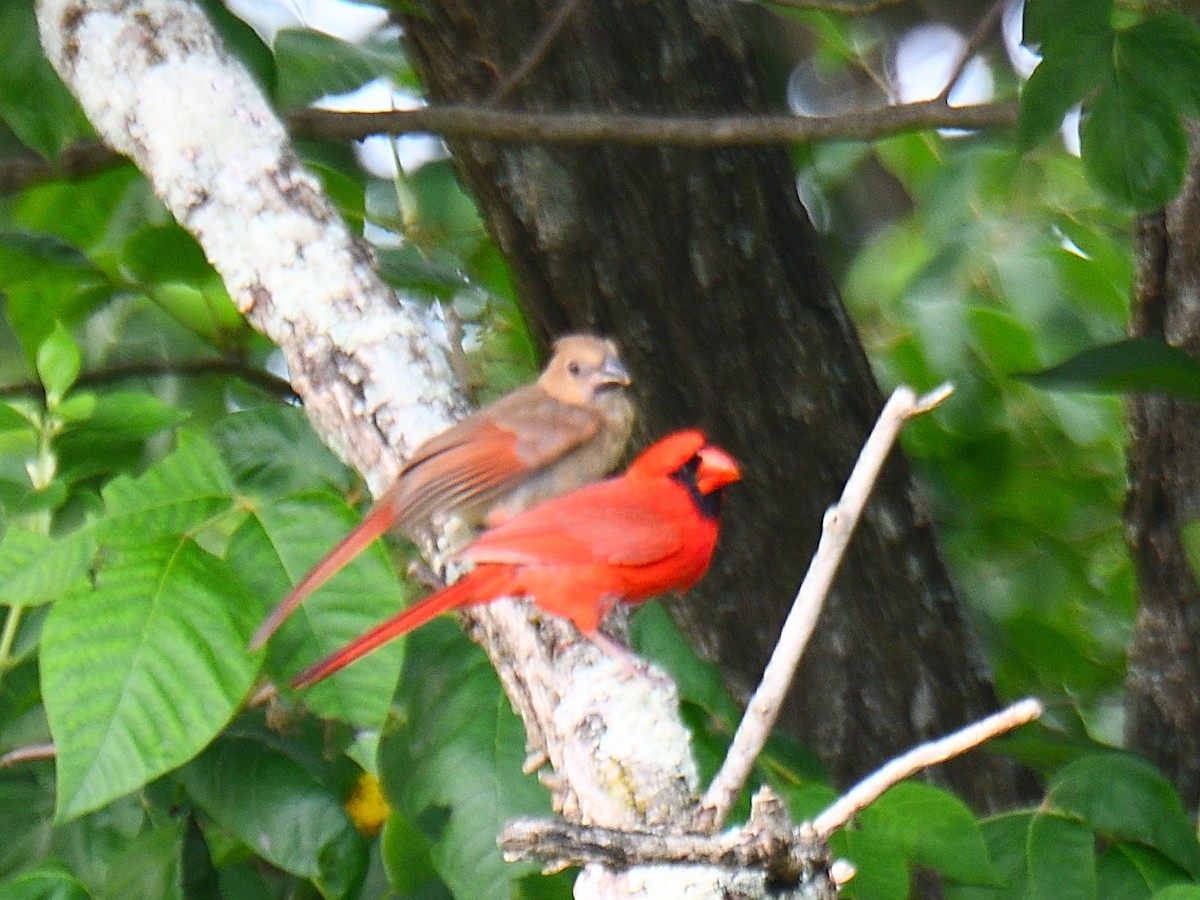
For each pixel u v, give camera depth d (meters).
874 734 11.37
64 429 7.85
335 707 6.82
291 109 9.88
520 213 11.17
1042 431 12.53
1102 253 12.47
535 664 7.28
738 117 10.24
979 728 5.73
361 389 7.94
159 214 11.42
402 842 8.08
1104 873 7.73
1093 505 12.71
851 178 16.14
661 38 11.34
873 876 7.16
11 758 7.71
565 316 11.45
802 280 11.47
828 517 5.74
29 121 8.38
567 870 7.79
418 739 7.54
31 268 10.48
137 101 8.20
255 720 8.09
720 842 5.62
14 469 8.39
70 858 8.16
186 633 6.46
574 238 11.17
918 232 13.12
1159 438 10.77
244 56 9.34
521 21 11.07
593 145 11.08
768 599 11.41
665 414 11.41
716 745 7.62
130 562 6.55
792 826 5.76
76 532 6.66
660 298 11.29
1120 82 8.29
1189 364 8.15
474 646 7.75
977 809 11.31
